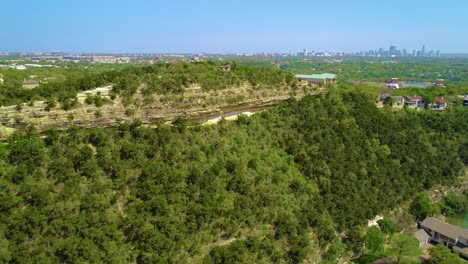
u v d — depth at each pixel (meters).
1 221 52.50
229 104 90.75
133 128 71.94
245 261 65.88
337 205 87.19
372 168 99.88
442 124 133.62
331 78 141.12
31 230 53.50
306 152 91.75
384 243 86.50
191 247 63.78
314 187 87.00
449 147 127.94
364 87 166.50
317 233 80.06
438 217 107.06
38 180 58.47
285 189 82.00
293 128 96.25
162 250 60.66
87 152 63.41
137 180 66.62
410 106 146.75
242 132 86.94
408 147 115.69
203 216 67.00
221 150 79.62
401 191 103.38
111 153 66.88
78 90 74.06
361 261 83.31
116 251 57.72
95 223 58.38
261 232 72.69
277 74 109.75
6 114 62.41
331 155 93.94
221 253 64.19
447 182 119.81
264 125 92.75
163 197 65.31
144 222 61.56
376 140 108.81
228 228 69.50
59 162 60.72
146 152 70.00
